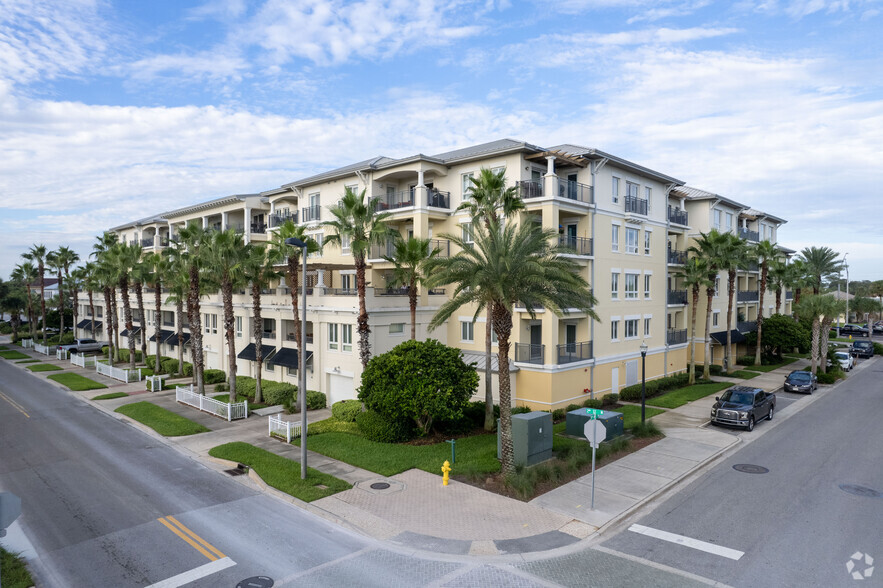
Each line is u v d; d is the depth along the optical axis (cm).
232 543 1312
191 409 2922
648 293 3553
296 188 3922
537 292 1795
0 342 7162
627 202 3256
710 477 1803
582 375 2917
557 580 1132
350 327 2880
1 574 1141
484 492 1642
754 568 1177
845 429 2461
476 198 2341
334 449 2083
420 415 2162
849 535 1341
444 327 3181
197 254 3191
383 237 2644
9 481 1778
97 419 2727
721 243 3700
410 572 1167
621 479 1758
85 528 1404
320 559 1228
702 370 4056
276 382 3272
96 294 6856
